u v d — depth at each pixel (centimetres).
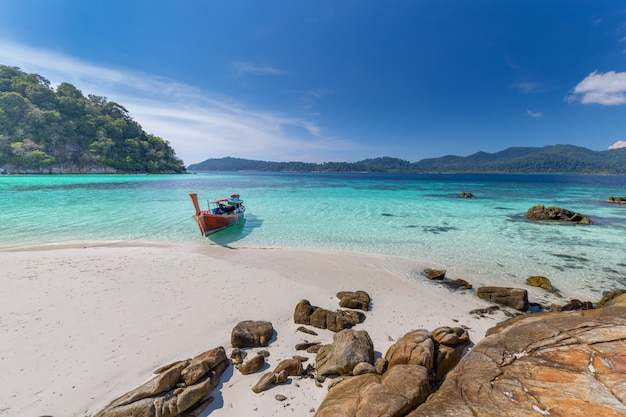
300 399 438
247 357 537
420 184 6375
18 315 663
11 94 8050
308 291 860
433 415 339
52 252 1186
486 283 959
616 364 384
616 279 991
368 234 1606
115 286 845
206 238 1502
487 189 5028
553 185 6344
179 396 410
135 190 3984
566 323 501
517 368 405
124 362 516
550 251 1303
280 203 2847
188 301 764
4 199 2702
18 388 449
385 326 668
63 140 8894
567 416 314
